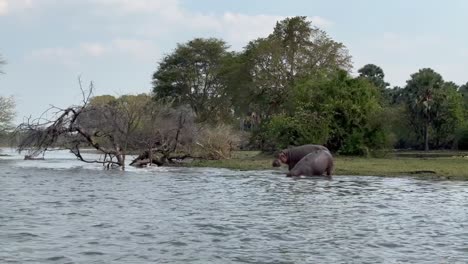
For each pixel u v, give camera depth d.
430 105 100.81
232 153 62.56
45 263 12.46
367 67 133.50
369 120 59.69
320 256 13.42
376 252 13.91
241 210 21.31
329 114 59.44
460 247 14.55
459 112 100.69
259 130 79.44
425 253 13.83
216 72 95.06
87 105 45.53
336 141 60.75
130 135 49.66
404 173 39.75
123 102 52.62
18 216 19.44
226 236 15.86
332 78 65.38
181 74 98.38
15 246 14.21
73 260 12.79
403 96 115.44
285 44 82.50
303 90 64.06
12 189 29.62
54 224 17.73
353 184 32.50
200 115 97.31
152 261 12.78
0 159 67.56
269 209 21.62
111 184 32.78
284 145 58.53
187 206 22.50
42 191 28.58
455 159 56.66
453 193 27.56
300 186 31.31
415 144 108.25
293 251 13.95
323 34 82.88
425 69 108.19
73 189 29.67
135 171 44.72
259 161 54.47
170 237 15.64
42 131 45.09
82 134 45.59
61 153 89.31
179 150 57.06
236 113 94.12
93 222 18.19
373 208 21.98
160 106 54.41
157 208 21.84
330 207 22.25
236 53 99.06
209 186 31.48
